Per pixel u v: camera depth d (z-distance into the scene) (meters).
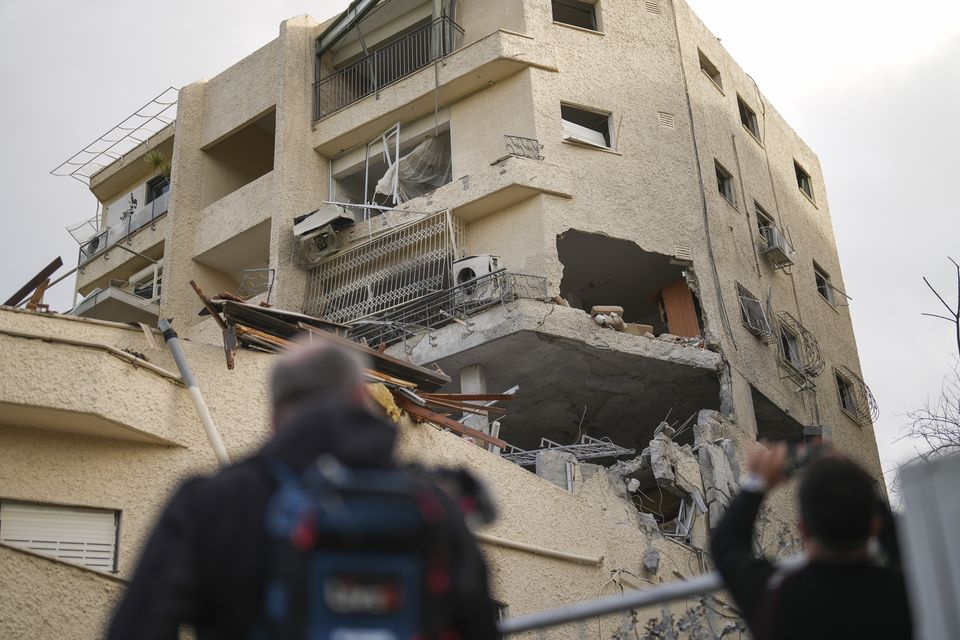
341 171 30.05
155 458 12.28
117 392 11.90
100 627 10.48
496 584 14.64
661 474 20.14
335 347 3.20
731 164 31.12
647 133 28.86
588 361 25.00
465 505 2.98
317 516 2.66
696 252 27.72
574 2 30.42
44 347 11.62
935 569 3.39
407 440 14.25
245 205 30.83
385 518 2.69
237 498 2.78
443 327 25.34
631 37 30.19
